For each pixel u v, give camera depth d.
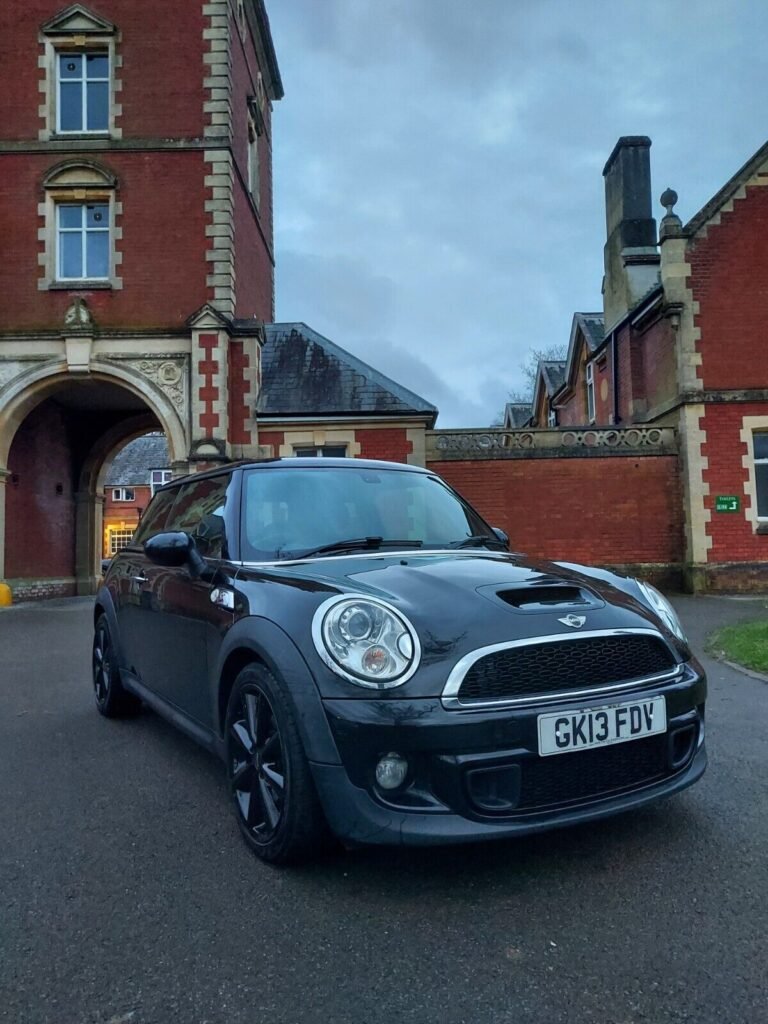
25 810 3.58
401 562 3.33
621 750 2.70
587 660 2.70
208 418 15.97
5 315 16.36
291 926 2.44
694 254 15.16
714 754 4.19
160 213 16.58
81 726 5.21
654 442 15.46
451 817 2.42
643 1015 1.96
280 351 18.52
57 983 2.17
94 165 16.50
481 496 15.56
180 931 2.43
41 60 16.73
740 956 2.22
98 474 21.86
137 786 3.90
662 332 16.44
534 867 2.81
